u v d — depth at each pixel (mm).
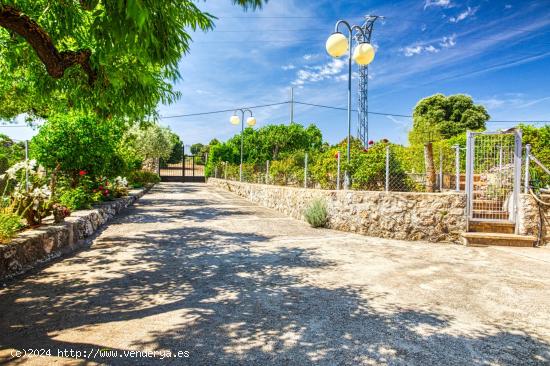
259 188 15617
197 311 3303
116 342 2639
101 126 9133
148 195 18656
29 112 13875
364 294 3906
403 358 2479
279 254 5848
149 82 4129
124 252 5730
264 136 32156
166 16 2598
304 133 32750
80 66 4086
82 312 3221
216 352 2516
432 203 7609
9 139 7090
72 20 4020
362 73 20453
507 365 2420
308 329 2947
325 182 10586
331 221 8883
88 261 5109
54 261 5082
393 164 9609
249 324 3027
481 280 4566
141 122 11984
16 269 4352
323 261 5445
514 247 7008
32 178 7812
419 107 38562
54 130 8852
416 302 3676
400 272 4910
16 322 2977
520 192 7469
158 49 2682
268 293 3869
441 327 3045
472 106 36688
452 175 13383
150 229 8070
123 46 2654
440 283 4398
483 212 7762
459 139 16281
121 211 11250
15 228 4816
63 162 8828
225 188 25078
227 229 8344
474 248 6898
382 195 7984
